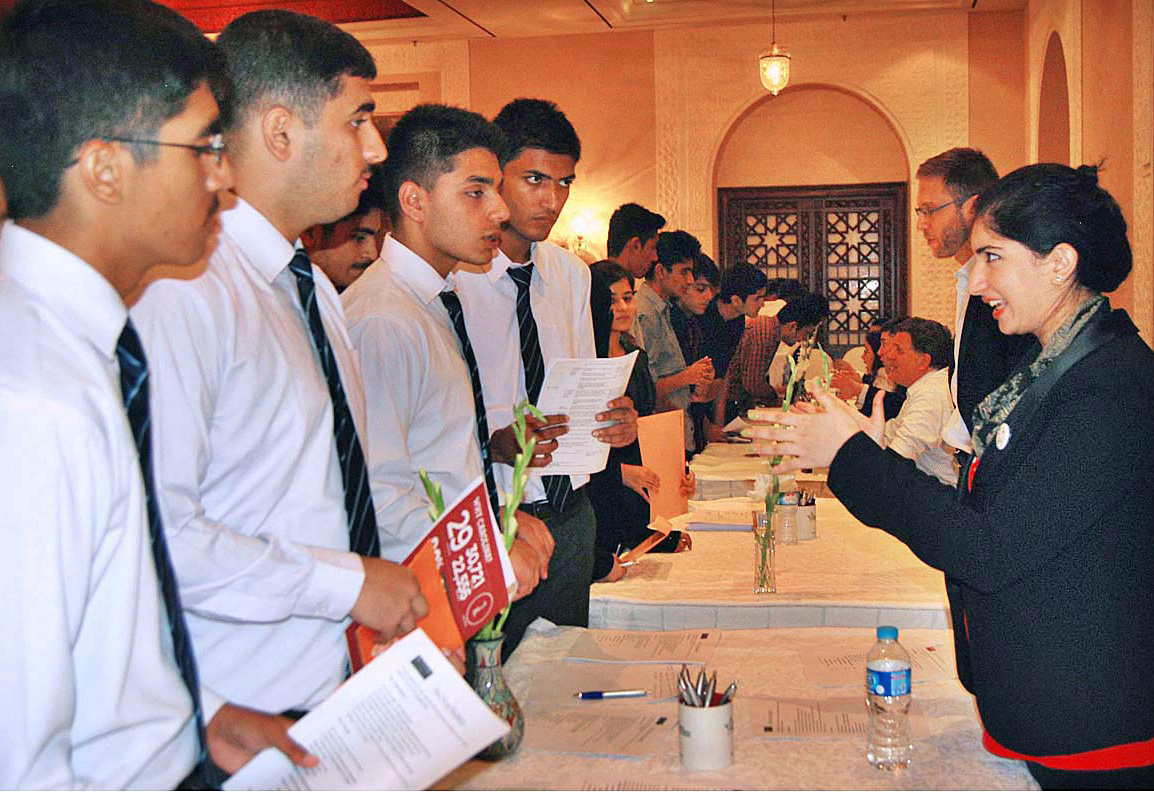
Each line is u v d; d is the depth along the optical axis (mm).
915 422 3441
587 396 2215
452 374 1939
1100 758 1330
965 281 2451
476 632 1416
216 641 1308
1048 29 7773
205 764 1081
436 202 1934
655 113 9633
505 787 1421
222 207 1217
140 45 990
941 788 1396
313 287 1455
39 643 858
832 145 10062
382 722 1131
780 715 1651
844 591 2469
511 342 2406
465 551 1315
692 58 9547
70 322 951
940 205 2887
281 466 1313
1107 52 5867
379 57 9859
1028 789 1393
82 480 893
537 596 2256
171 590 1064
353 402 1527
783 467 1512
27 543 855
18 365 887
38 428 868
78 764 967
